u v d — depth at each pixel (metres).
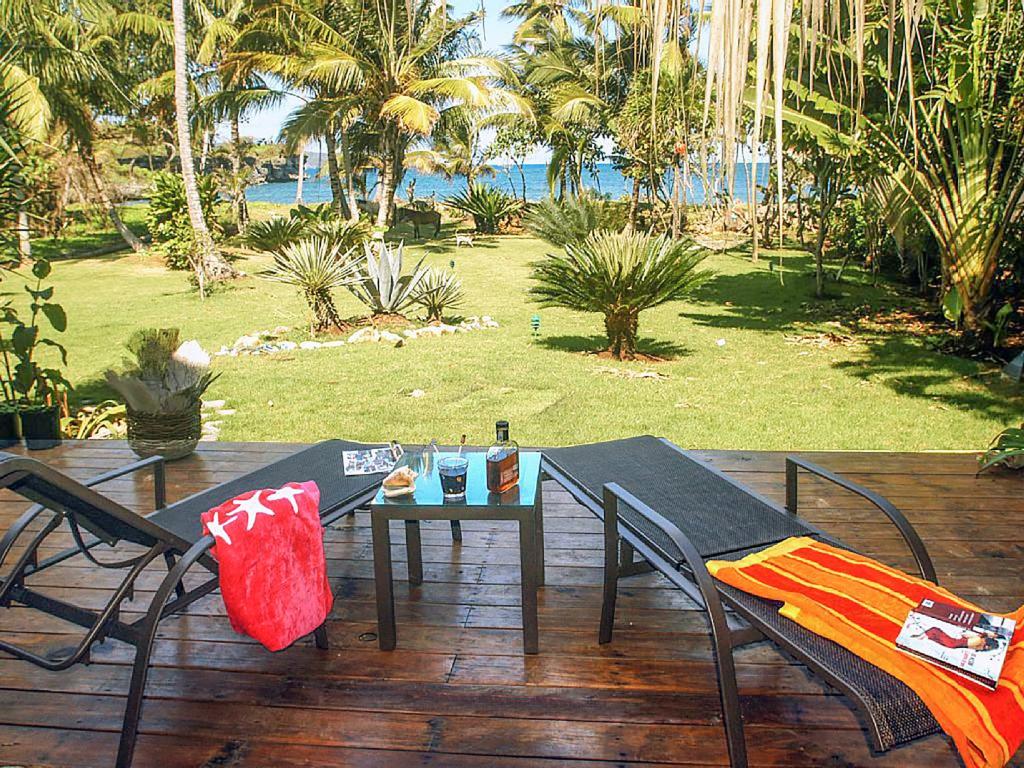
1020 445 4.75
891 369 9.21
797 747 2.35
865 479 4.66
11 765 2.34
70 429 6.48
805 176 15.88
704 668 2.77
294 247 11.46
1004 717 1.83
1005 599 3.21
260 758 2.35
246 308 13.86
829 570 2.44
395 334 11.27
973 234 9.45
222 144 29.92
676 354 10.10
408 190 30.36
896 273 16.81
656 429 6.74
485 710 2.55
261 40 20.72
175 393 5.20
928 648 2.00
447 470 2.91
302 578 2.61
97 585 3.47
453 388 8.23
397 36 19.47
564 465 3.58
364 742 2.41
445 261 20.55
